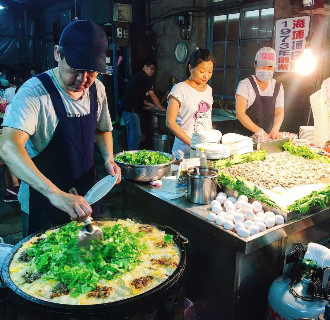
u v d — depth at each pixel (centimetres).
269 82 495
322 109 442
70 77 218
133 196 348
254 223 256
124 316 167
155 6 966
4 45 1590
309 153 412
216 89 866
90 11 1078
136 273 201
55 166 259
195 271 289
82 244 208
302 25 593
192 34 870
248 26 746
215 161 366
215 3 810
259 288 275
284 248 284
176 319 196
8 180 625
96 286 188
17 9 1573
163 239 240
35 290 184
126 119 847
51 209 265
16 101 229
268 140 442
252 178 333
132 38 970
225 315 270
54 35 1355
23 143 224
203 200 291
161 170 323
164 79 989
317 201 279
